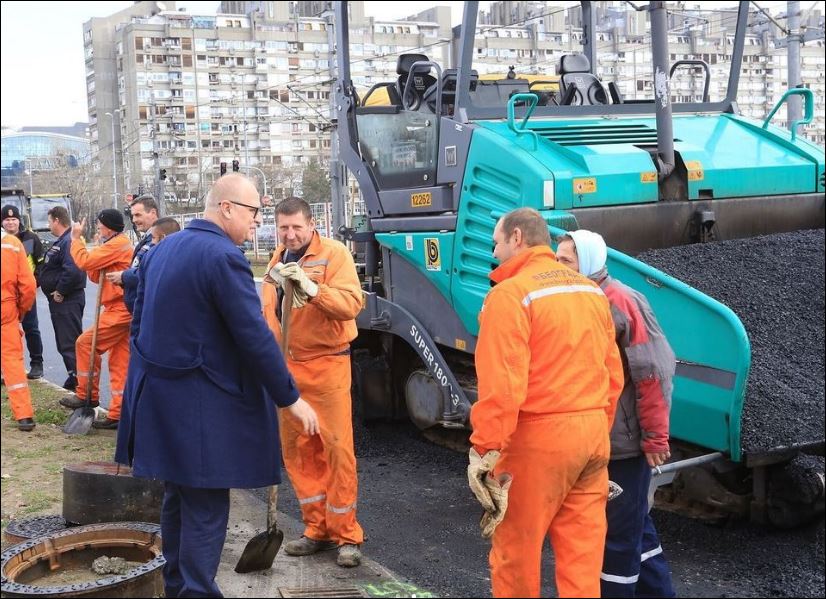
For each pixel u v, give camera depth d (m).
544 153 5.46
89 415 7.18
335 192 12.87
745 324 5.02
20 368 7.20
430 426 6.50
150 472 3.51
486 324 3.30
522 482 3.32
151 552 4.18
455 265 5.93
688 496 4.86
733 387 4.21
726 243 5.74
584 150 5.53
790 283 5.42
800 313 5.21
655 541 3.88
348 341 4.46
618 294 3.68
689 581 4.24
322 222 18.50
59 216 8.78
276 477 3.64
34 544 4.13
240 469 3.52
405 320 6.39
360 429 7.25
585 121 6.08
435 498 5.68
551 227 5.06
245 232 3.66
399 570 4.51
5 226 8.46
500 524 3.39
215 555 3.56
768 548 4.60
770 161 6.09
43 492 5.61
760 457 4.39
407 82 6.46
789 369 4.80
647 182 5.55
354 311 4.35
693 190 5.67
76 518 4.70
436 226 6.13
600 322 3.44
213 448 3.47
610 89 7.16
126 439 3.70
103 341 7.12
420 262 6.26
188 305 3.47
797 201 6.21
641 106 6.48
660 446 3.60
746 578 4.26
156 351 3.51
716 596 4.07
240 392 3.55
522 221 3.50
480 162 5.67
